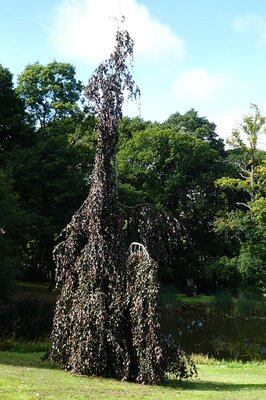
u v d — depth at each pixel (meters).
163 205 41.22
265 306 32.09
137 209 11.49
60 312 10.62
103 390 8.19
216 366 14.86
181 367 10.14
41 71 36.81
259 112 38.78
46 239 30.59
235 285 38.81
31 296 29.44
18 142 33.12
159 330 9.67
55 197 31.19
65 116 37.03
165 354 9.80
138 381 9.62
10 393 7.11
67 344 10.31
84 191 32.12
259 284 37.28
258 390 9.97
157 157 41.50
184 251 40.50
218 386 10.42
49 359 10.86
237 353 18.58
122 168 41.06
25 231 28.44
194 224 42.72
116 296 10.07
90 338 9.85
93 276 10.18
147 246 11.21
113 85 11.05
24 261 35.03
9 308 23.52
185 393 8.66
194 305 34.38
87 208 10.76
